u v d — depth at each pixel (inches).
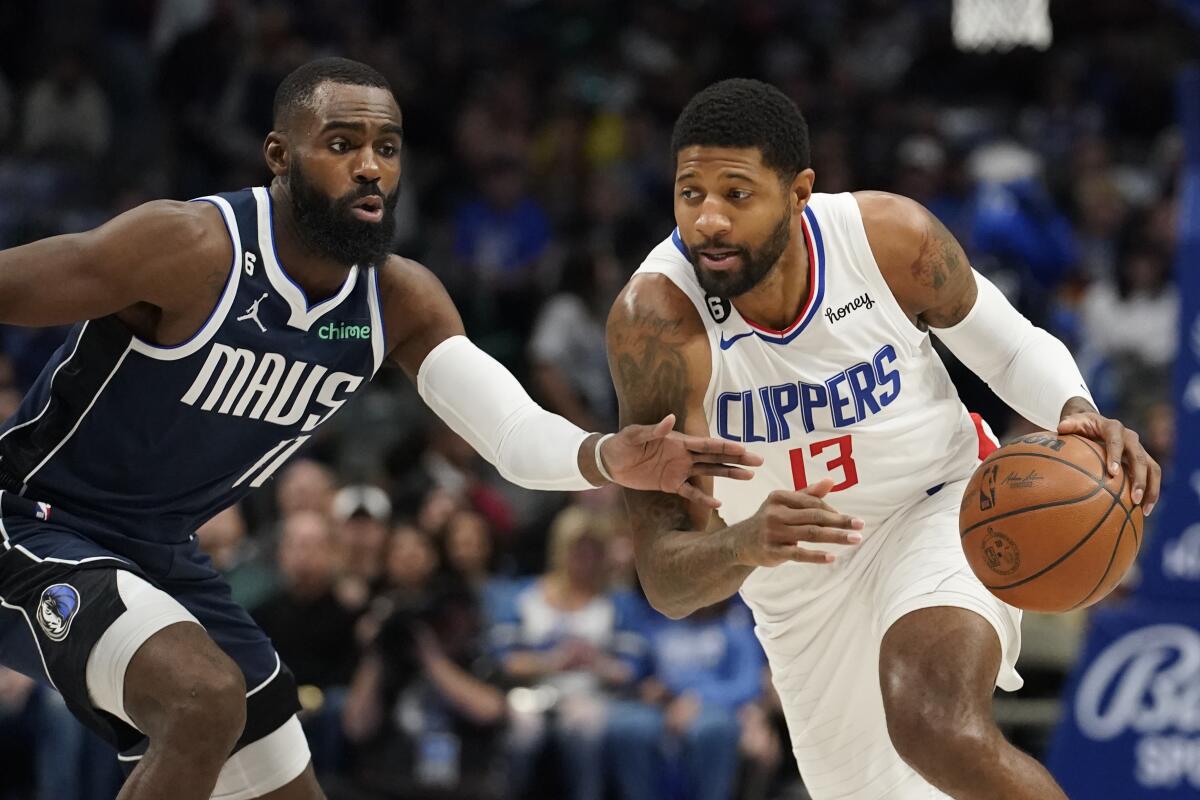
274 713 343.0
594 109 1066.1
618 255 916.6
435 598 607.2
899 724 295.1
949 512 329.1
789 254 315.3
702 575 294.5
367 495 629.6
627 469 300.7
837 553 334.3
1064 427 305.0
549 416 321.1
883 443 326.0
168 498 323.0
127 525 323.0
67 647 294.4
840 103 1111.6
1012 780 285.7
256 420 317.4
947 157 1015.0
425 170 1017.5
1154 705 500.7
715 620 636.7
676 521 314.5
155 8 1029.2
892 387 326.0
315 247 306.7
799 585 340.8
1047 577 291.9
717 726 609.6
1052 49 1248.2
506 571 685.9
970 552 300.8
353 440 786.2
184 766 278.5
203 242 299.4
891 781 349.7
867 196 328.8
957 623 301.9
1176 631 499.8
